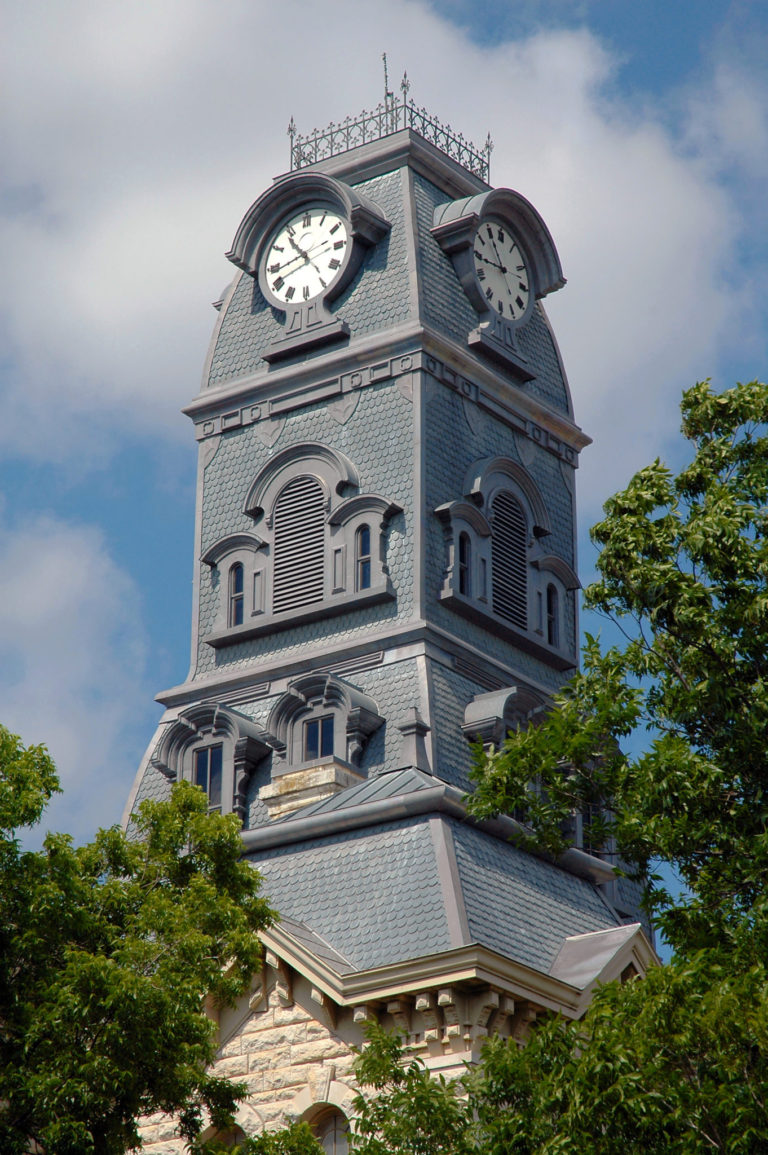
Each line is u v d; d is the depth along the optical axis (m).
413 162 107.69
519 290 109.62
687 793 60.94
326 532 102.31
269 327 108.31
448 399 103.69
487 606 100.81
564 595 106.81
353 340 105.06
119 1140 62.28
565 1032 60.16
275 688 101.00
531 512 106.31
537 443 108.31
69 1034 61.97
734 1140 54.66
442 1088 62.00
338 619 100.88
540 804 64.81
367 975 76.56
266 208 108.75
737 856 61.03
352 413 103.81
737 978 58.03
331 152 110.88
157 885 67.69
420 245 105.31
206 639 104.25
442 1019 75.56
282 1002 78.62
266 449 106.31
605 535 64.69
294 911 84.56
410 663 96.94
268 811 97.00
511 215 109.38
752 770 61.56
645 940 84.50
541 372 110.19
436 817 85.56
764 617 61.12
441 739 94.50
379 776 92.06
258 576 104.06
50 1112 60.69
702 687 62.16
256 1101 77.69
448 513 100.31
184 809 68.94
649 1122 55.47
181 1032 62.53
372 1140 60.75
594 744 64.25
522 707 97.69
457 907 80.88
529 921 84.50
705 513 63.25
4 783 63.78
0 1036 62.97
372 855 85.38
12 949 63.25
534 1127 58.34
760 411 64.75
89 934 64.56
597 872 92.44
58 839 64.75
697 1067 56.97
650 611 62.97
